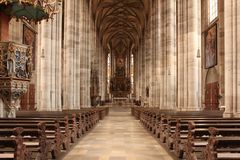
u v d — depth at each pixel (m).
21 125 8.46
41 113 17.44
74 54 33.22
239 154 7.28
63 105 32.50
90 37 47.84
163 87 34.66
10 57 14.14
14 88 14.42
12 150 6.85
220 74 26.50
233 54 15.77
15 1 13.57
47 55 24.36
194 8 25.05
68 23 32.75
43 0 14.77
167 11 33.19
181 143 10.38
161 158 11.08
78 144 14.69
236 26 15.68
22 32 26.08
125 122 30.83
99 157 11.20
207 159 6.67
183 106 25.62
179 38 26.17
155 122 17.69
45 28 24.33
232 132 7.77
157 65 40.03
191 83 25.00
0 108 14.71
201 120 10.92
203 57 37.06
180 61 26.03
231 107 15.79
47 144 8.91
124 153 12.12
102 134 19.36
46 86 24.36
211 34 33.59
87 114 20.78
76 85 33.66
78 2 33.97
